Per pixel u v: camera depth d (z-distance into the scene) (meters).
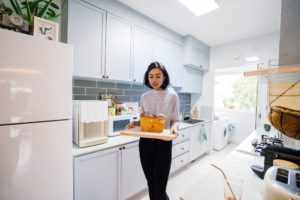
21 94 0.89
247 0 1.76
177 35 2.66
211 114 3.27
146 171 1.26
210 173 0.88
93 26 1.60
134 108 2.32
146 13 2.07
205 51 3.20
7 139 0.86
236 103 4.08
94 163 1.40
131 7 1.93
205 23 2.32
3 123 0.84
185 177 2.36
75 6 1.47
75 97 1.80
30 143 0.93
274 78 0.69
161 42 2.37
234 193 0.60
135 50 2.01
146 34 2.14
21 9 1.14
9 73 0.85
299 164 0.79
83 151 1.33
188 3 1.83
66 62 1.06
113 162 1.55
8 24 0.94
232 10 1.96
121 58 1.86
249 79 3.83
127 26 1.91
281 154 0.84
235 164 1.05
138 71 2.05
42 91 0.96
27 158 0.92
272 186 0.53
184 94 3.51
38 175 0.97
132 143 1.71
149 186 1.25
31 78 0.92
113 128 1.77
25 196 0.92
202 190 0.70
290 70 0.58
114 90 2.17
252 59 2.83
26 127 0.91
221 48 3.20
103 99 2.01
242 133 3.86
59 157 1.05
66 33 1.46
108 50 1.73
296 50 0.93
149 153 1.24
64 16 1.47
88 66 1.58
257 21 2.24
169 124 1.25
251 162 1.08
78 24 1.49
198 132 2.86
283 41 0.97
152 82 1.24
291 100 0.64
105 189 1.50
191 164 2.80
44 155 0.99
